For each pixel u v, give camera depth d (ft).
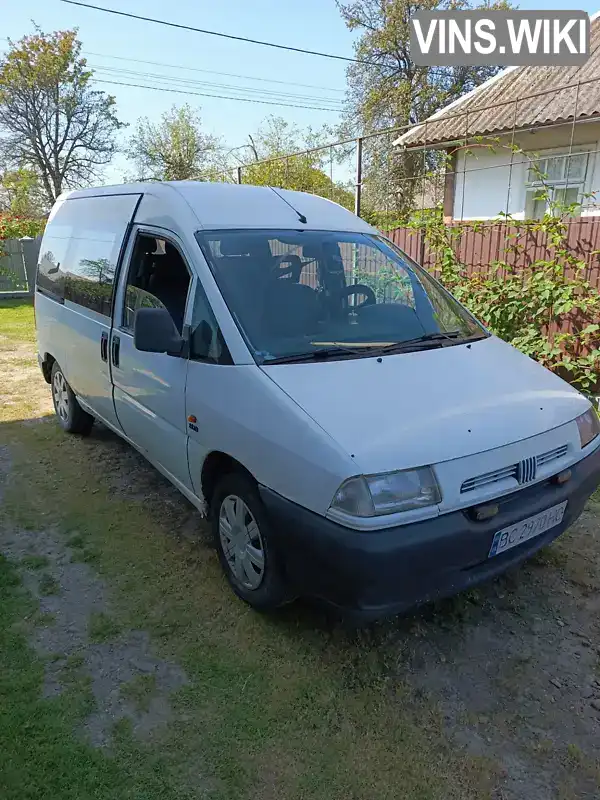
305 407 8.36
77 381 15.92
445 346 10.78
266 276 10.68
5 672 8.54
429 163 59.06
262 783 6.91
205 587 10.59
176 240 11.18
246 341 9.59
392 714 7.88
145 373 11.82
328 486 7.63
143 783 6.89
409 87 81.82
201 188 12.17
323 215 12.87
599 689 8.30
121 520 12.99
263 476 8.60
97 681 8.42
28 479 15.03
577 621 9.70
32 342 32.09
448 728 7.67
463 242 25.25
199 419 10.03
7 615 9.82
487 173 37.58
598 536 12.23
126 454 16.60
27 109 129.39
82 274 15.24
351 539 7.40
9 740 7.40
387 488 7.48
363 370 9.37
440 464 7.80
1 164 131.75
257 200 12.28
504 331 23.02
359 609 7.73
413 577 7.60
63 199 18.38
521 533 8.48
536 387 9.96
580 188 33.83
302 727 7.67
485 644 9.18
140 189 13.34
